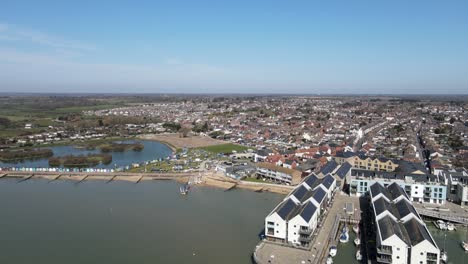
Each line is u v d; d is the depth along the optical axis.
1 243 145.75
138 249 139.38
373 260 127.94
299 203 161.00
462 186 181.50
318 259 127.06
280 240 141.25
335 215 170.12
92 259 131.50
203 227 162.25
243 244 143.50
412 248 118.94
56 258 132.50
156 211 185.88
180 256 133.25
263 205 195.88
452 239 149.25
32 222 169.75
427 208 177.62
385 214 142.12
